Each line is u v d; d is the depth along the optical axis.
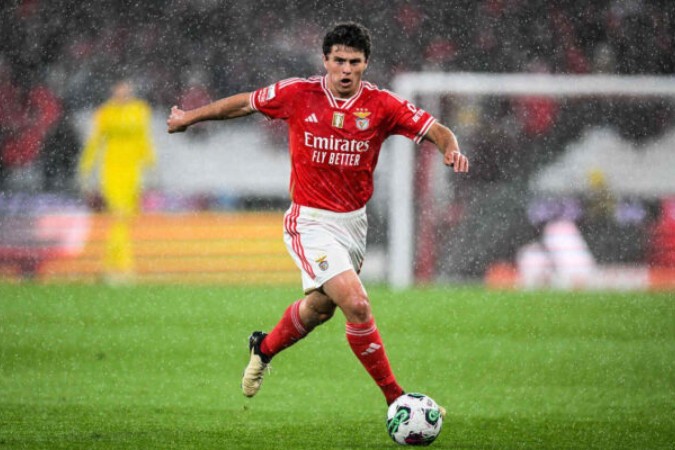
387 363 18.56
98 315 35.62
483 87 49.97
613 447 18.73
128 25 59.34
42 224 47.69
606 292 42.91
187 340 31.11
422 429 18.05
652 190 50.31
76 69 58.72
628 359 29.03
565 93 49.97
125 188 46.75
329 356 29.00
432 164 48.59
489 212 49.09
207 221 47.09
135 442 18.31
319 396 23.95
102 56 58.88
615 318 36.03
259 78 59.84
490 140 50.75
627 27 60.19
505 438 19.48
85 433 19.11
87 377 25.78
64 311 36.41
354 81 18.27
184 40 59.28
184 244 47.00
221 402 23.00
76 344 30.28
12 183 55.78
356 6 59.88
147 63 59.28
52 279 46.97
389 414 18.27
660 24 60.03
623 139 50.94
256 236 47.16
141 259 46.88
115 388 24.45
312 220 19.06
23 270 47.50
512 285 47.69
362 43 18.08
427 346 30.81
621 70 60.22
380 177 51.97
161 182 53.84
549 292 42.72
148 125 47.38
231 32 59.72
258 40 59.91
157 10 59.47
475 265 48.44
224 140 54.22
